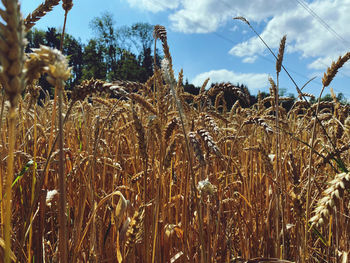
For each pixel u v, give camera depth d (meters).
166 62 1.51
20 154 2.60
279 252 2.67
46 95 5.30
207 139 1.51
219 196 2.73
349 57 2.18
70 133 3.67
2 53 0.65
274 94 3.71
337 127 2.87
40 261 2.31
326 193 1.49
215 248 2.43
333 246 2.79
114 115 3.05
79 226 1.92
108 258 2.25
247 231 3.01
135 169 2.84
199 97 2.88
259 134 4.51
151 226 2.35
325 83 2.31
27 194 2.51
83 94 1.38
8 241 0.88
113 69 70.50
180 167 3.08
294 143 4.14
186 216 2.32
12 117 0.75
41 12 1.93
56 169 2.93
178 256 2.36
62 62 0.86
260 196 3.53
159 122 1.94
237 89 2.57
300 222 2.39
